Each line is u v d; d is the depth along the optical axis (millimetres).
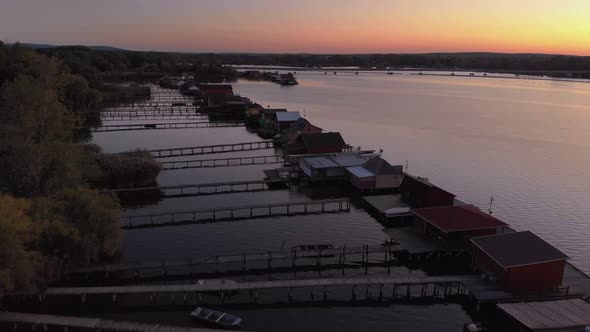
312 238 49031
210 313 33188
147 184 67062
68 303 35438
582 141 99750
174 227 52031
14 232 30906
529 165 79125
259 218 55094
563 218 54875
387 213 52656
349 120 130000
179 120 128750
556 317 30797
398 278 37312
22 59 108312
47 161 44188
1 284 29766
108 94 165500
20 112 42781
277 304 36281
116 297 36500
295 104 167750
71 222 37125
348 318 34469
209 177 72125
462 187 66750
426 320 34281
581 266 42969
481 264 38906
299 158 75125
